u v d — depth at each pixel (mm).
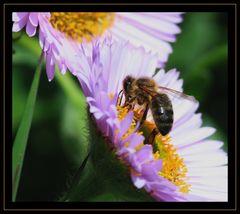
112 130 153
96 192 157
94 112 149
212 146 181
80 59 160
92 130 156
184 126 184
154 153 176
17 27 166
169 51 206
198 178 176
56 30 184
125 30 204
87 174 158
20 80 210
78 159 206
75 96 198
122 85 174
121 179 155
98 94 152
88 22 196
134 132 155
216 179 177
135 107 180
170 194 153
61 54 169
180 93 183
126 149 150
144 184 150
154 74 188
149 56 184
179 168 175
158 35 206
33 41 192
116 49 172
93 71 158
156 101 175
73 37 194
